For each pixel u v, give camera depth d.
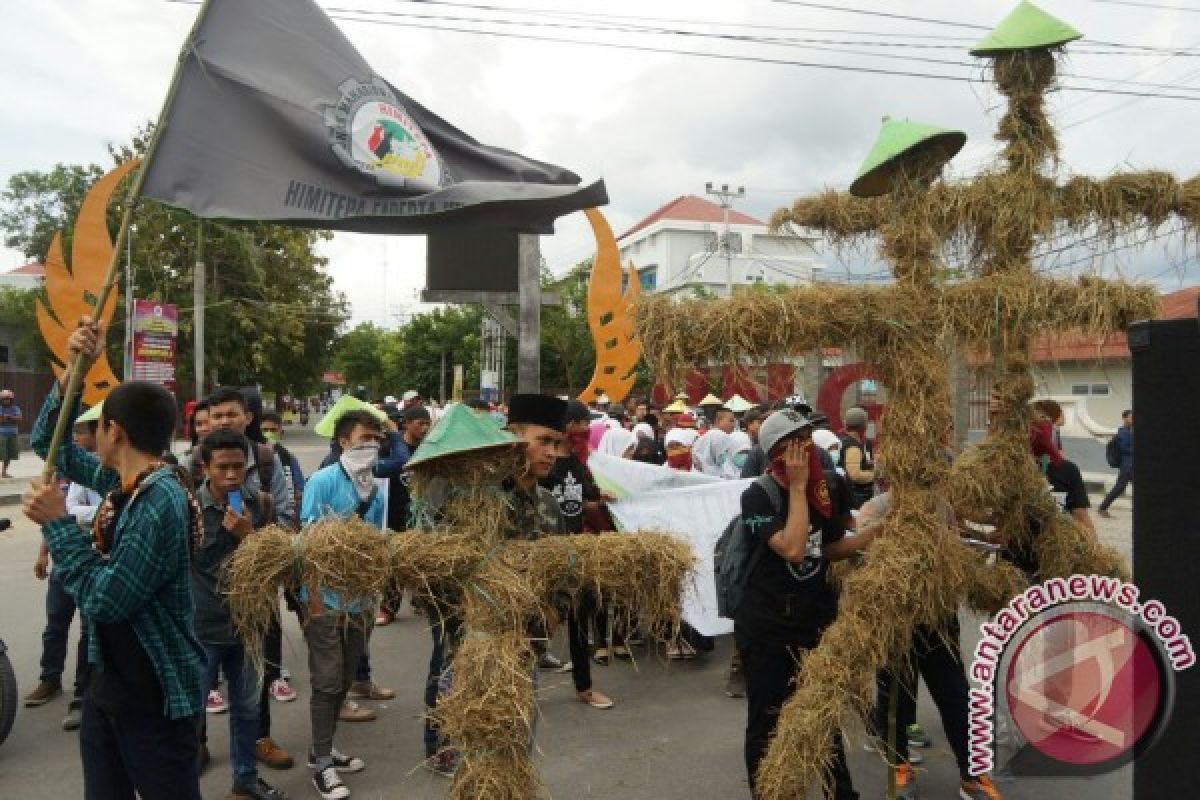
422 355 48.00
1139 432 2.45
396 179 3.86
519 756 2.62
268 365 30.89
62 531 2.56
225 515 3.91
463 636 2.78
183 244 28.17
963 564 3.73
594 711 5.39
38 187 40.03
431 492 2.86
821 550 3.68
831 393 8.03
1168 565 2.37
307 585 2.74
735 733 5.01
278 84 3.65
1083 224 4.18
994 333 3.62
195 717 2.77
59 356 5.23
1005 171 4.10
